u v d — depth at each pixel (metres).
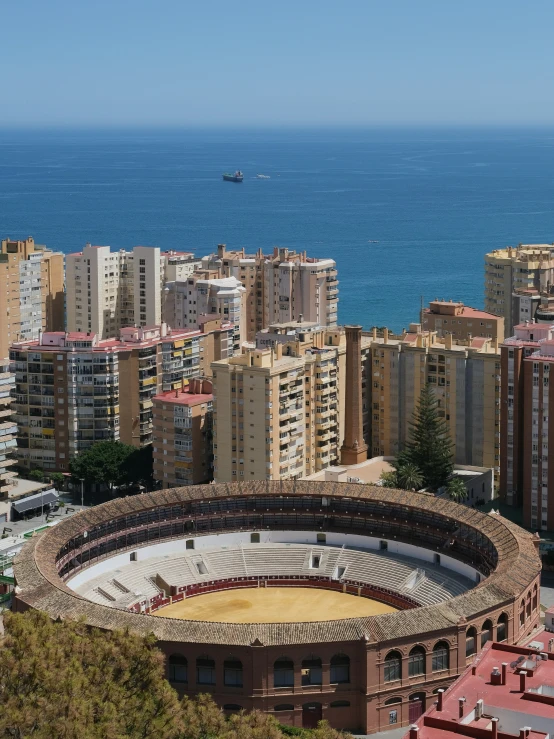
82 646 128.12
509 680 150.75
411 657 183.12
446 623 184.50
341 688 181.38
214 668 180.38
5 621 129.25
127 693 125.19
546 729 139.25
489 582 197.75
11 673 116.88
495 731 134.00
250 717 129.62
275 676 180.50
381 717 182.00
